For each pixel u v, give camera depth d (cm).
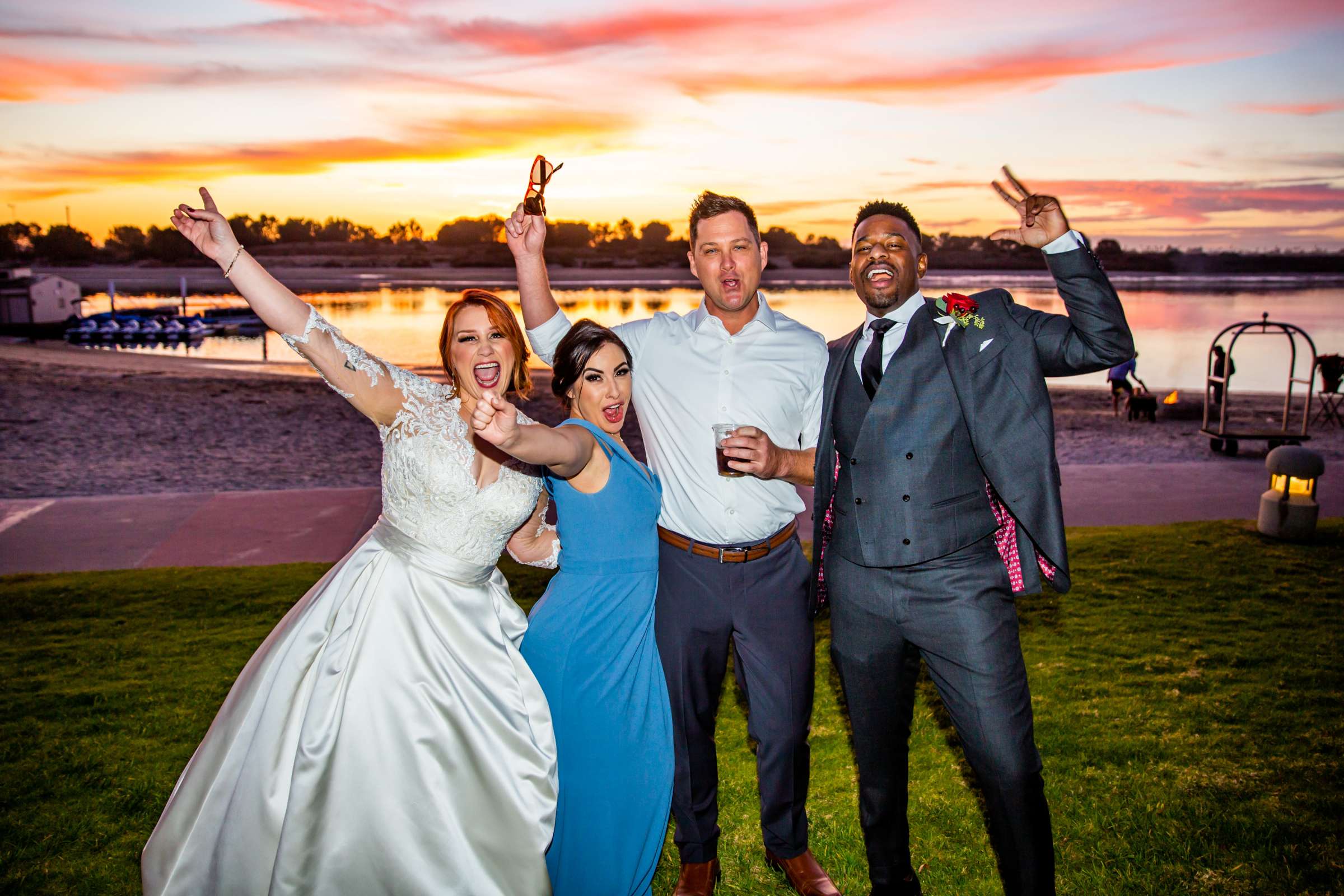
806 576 273
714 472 263
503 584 272
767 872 281
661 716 258
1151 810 304
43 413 1648
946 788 326
